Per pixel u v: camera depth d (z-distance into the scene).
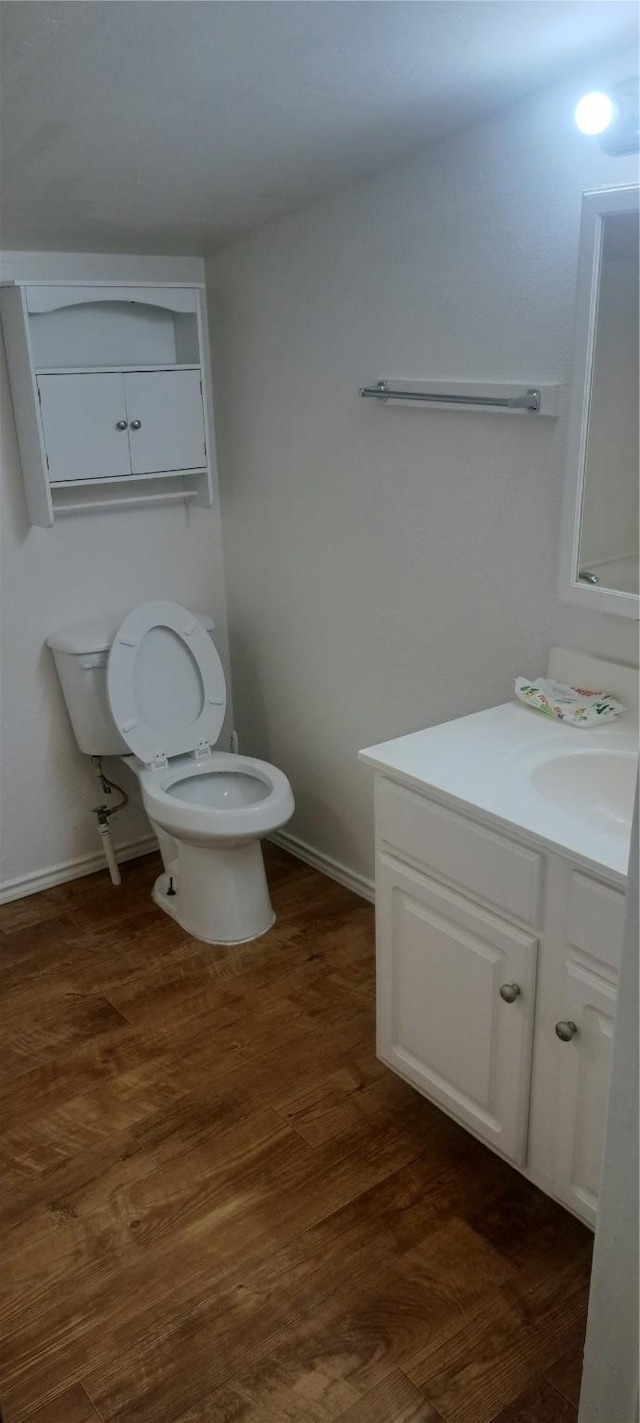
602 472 1.85
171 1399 1.51
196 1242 1.78
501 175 1.91
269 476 2.80
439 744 1.88
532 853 1.57
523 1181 1.90
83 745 2.81
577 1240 1.77
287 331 2.58
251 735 3.25
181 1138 2.01
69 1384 1.54
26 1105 2.11
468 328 2.08
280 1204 1.85
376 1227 1.80
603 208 1.71
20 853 2.92
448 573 2.30
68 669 2.73
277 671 3.02
